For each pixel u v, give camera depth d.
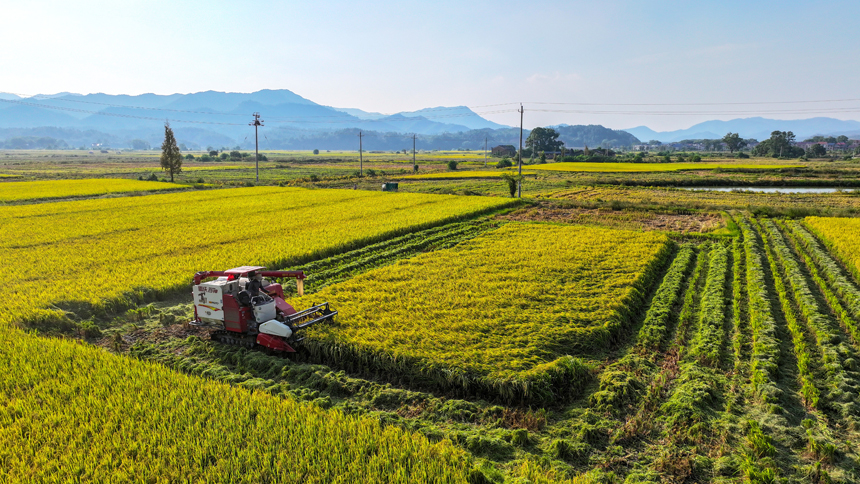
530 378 11.27
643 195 58.41
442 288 18.97
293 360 13.69
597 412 10.72
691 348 14.10
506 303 17.02
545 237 30.22
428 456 8.37
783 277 21.39
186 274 20.72
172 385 10.93
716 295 18.52
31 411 9.70
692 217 41.66
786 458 8.98
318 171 115.88
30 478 7.81
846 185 70.06
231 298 13.95
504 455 9.12
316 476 7.90
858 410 10.35
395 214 39.97
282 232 31.33
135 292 18.50
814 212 39.47
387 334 13.97
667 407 10.70
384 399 11.16
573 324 14.98
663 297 18.64
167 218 37.22
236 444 8.71
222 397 10.34
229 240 28.45
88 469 8.01
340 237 29.44
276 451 8.51
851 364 12.27
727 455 9.04
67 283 19.48
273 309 14.38
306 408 10.04
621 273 21.20
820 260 23.14
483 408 10.77
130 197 54.34
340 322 15.01
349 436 9.09
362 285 19.42
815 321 15.27
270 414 9.67
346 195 56.22
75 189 63.50
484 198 52.88
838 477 8.34
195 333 15.53
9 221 35.31
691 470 8.62
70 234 30.09
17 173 104.25
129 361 12.31
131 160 199.88
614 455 9.23
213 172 114.50
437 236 31.95
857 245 25.22
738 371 12.49
